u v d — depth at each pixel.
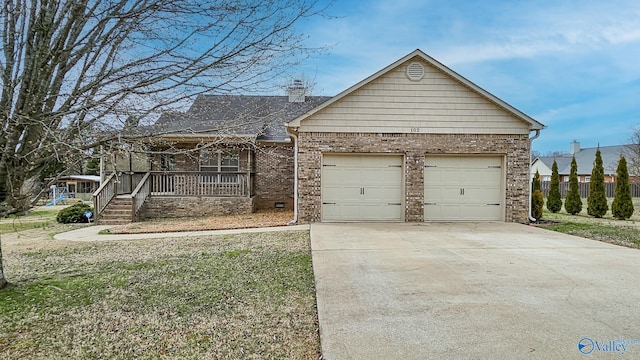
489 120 10.56
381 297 4.26
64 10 3.90
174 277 5.25
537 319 3.60
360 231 9.01
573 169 14.48
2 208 4.04
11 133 3.87
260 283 4.91
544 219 11.80
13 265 6.12
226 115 8.11
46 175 4.41
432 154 10.62
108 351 3.10
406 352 2.98
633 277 5.00
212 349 3.12
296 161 10.55
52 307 4.09
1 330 3.49
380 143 10.52
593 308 3.87
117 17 3.90
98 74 4.15
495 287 4.59
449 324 3.50
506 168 10.62
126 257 6.67
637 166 26.17
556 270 5.37
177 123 6.36
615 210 12.62
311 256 6.41
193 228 10.22
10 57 3.84
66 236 9.43
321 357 2.94
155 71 4.20
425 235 8.41
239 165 14.56
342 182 10.71
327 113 10.48
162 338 3.34
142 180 13.11
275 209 14.73
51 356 3.01
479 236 8.28
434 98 10.49
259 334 3.40
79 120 4.02
